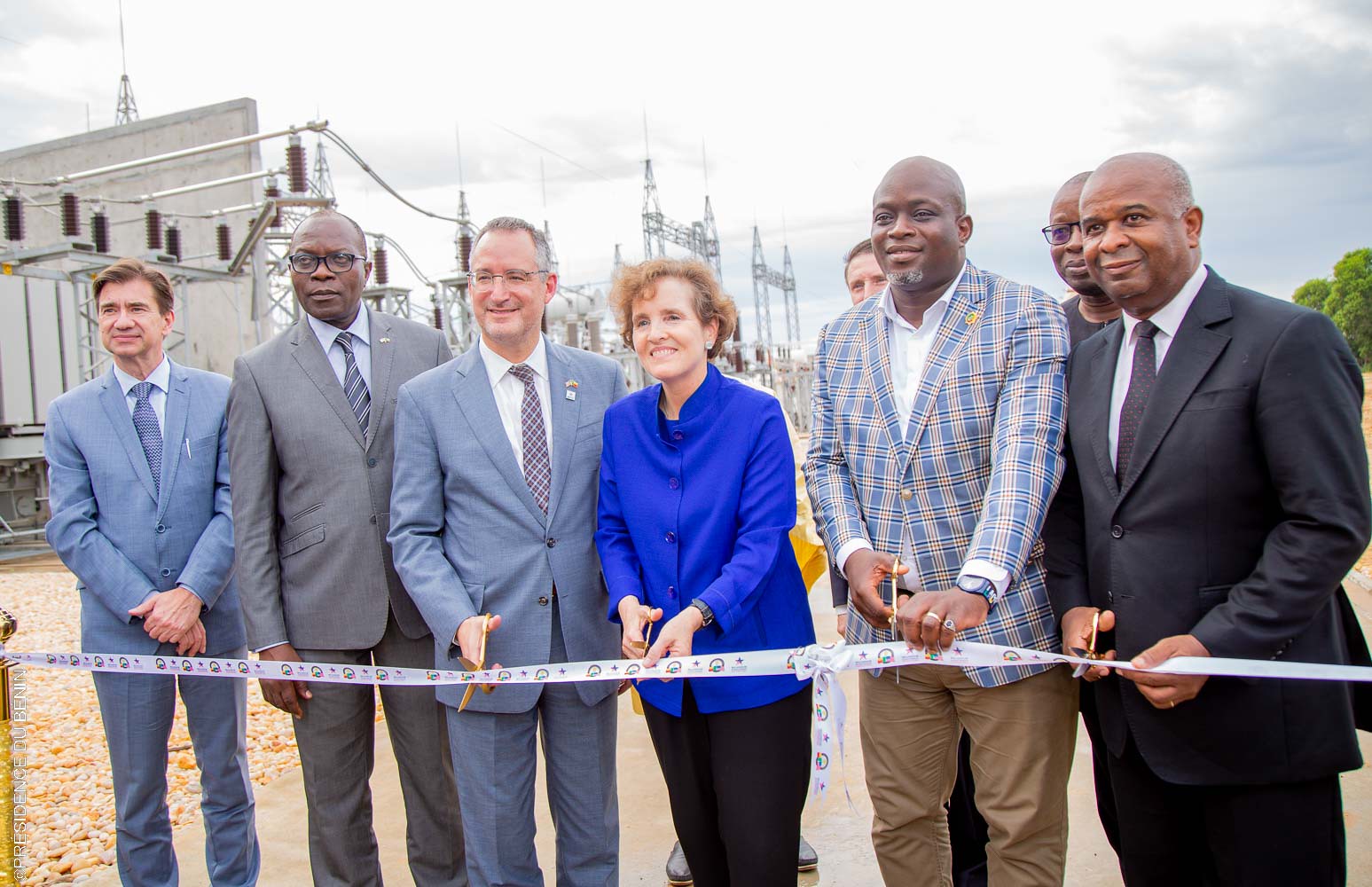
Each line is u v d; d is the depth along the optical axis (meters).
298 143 11.38
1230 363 1.88
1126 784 2.13
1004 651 2.07
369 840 2.86
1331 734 1.88
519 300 2.54
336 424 2.79
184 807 3.95
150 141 18.23
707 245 30.83
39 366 11.56
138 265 3.09
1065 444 2.25
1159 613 1.95
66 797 4.05
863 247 3.63
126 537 2.99
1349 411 1.78
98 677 2.91
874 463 2.42
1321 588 1.75
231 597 3.17
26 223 18.91
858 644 2.32
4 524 11.02
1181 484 1.92
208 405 3.19
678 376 2.33
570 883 2.60
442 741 2.88
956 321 2.36
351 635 2.75
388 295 12.41
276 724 4.95
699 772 2.35
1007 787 2.24
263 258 14.11
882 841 2.50
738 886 2.22
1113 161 2.02
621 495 2.44
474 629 2.34
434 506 2.61
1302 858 1.89
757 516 2.29
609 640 2.66
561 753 2.57
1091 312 2.96
